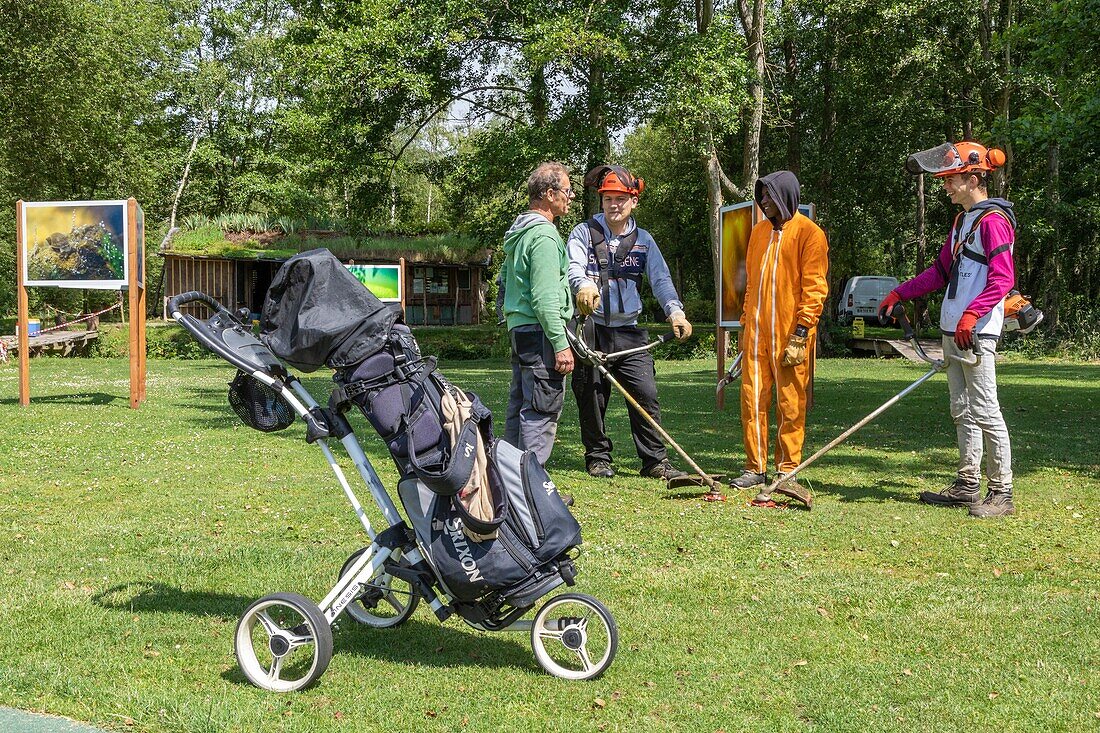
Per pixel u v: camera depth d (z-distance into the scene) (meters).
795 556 5.16
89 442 9.44
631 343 7.54
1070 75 14.48
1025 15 27.48
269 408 3.81
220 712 3.07
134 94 36.47
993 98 29.30
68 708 3.10
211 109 47.09
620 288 7.41
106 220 13.00
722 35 22.67
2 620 3.97
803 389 6.80
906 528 5.86
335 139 27.28
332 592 3.48
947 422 11.28
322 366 3.56
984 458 8.59
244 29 46.81
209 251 33.72
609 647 3.42
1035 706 3.21
